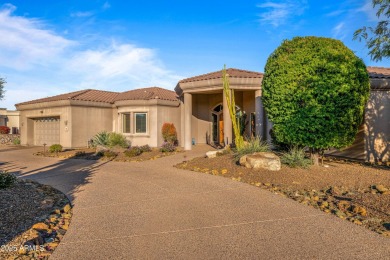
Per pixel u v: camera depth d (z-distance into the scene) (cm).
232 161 1256
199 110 2348
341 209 676
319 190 846
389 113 1381
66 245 496
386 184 877
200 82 1848
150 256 452
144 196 824
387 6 1010
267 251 463
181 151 1930
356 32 1076
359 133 1387
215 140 2383
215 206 712
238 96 2164
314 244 487
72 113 2302
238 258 441
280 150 1423
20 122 2825
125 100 2247
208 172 1175
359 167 1152
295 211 667
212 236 527
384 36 1037
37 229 561
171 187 931
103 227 580
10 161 1688
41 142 2686
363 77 1053
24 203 743
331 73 1021
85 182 1042
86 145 2370
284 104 1089
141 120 2250
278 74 1102
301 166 1098
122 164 1516
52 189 931
